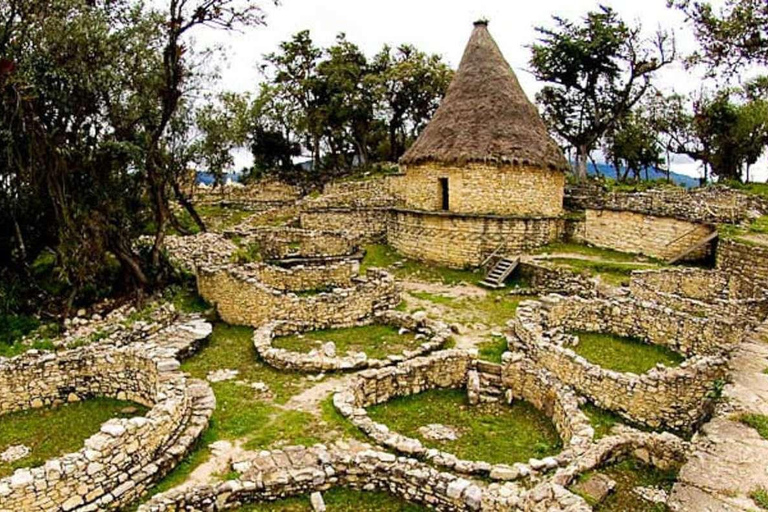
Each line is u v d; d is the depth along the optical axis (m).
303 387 12.55
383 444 9.84
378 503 8.64
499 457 10.06
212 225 36.62
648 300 16.44
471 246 25.84
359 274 22.77
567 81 46.66
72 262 17.62
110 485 8.36
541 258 24.05
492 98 27.81
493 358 14.17
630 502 7.66
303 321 16.69
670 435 9.05
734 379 7.98
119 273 20.06
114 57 17.56
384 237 33.22
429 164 28.19
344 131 60.69
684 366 11.34
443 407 12.23
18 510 7.59
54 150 16.81
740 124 48.25
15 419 11.59
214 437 10.27
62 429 11.10
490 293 21.48
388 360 13.79
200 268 19.53
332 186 47.34
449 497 8.22
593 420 11.29
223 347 15.46
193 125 23.20
